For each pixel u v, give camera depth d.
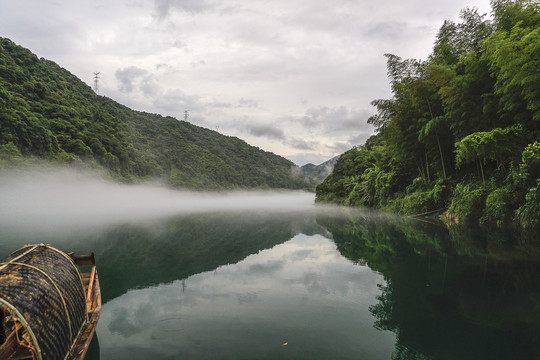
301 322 6.88
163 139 143.50
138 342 6.04
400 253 13.84
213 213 46.41
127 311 7.65
